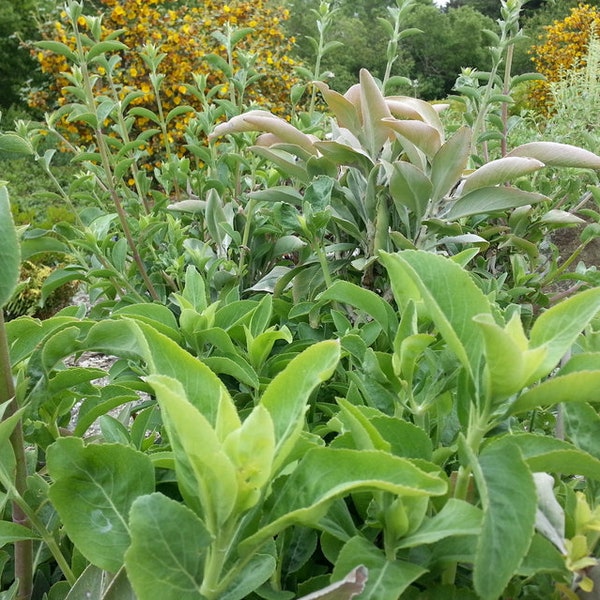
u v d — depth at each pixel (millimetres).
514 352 770
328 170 2447
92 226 2688
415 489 734
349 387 1602
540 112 12281
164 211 3484
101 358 4988
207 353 1747
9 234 1007
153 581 780
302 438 939
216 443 703
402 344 1057
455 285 906
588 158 2309
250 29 3695
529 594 1010
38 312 6711
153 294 2805
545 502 903
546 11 25797
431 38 29422
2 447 1130
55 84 10062
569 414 1110
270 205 3172
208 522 770
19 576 1233
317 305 1923
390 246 2410
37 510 1173
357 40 27016
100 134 2828
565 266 3189
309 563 1140
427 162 2459
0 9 17297
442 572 938
